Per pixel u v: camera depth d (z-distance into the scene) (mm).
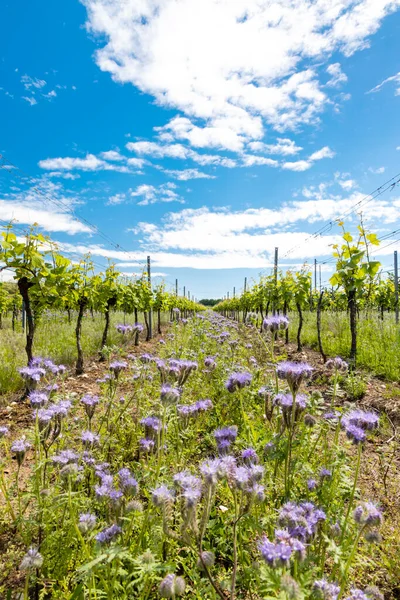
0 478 3303
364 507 2000
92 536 2295
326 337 12742
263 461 3201
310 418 3035
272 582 1592
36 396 3039
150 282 19094
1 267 6824
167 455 3762
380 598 2100
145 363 5316
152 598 2314
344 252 8922
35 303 7410
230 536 2775
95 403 3859
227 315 47969
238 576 2381
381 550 2953
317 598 1708
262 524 2465
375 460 4441
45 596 2492
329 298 19516
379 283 17891
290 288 14125
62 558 2520
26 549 2668
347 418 2996
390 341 9867
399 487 3768
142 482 3189
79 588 2084
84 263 10625
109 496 2295
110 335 13938
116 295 12359
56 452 3438
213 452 4309
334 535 2234
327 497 2635
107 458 4039
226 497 3180
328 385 7664
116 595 2154
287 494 2771
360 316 13484
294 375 2709
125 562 2326
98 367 9938
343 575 1991
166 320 26906
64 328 13695
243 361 6910
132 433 4438
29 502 3117
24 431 3293
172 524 2566
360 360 9258
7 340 10516
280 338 16344
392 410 6137
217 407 5168
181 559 2502
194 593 2312
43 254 7215
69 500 2221
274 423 3861
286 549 1607
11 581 2584
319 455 3561
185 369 3924
